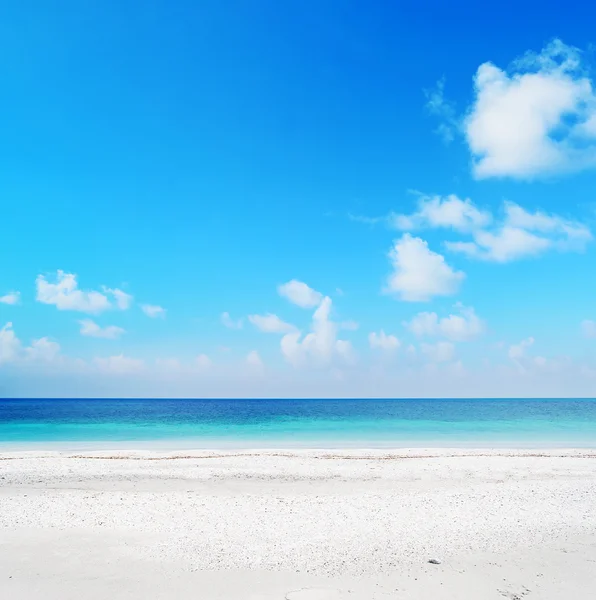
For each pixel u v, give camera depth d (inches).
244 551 407.2
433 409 4200.3
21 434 1624.0
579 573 367.2
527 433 1642.5
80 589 333.1
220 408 4776.1
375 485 681.6
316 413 3385.8
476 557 398.3
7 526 473.1
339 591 333.1
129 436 1531.7
